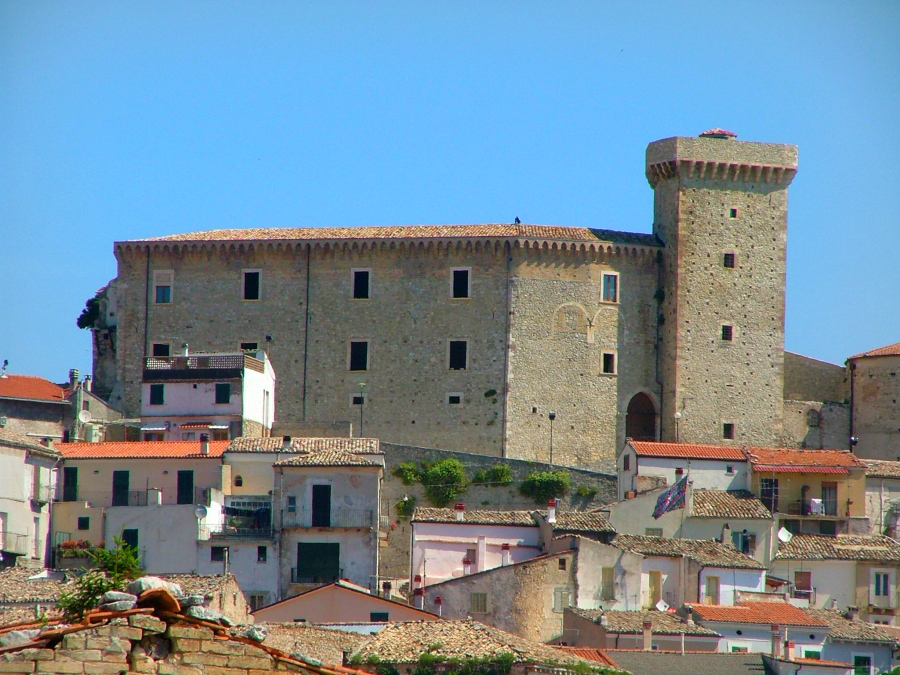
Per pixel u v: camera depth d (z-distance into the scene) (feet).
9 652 337.31
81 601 385.29
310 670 352.28
